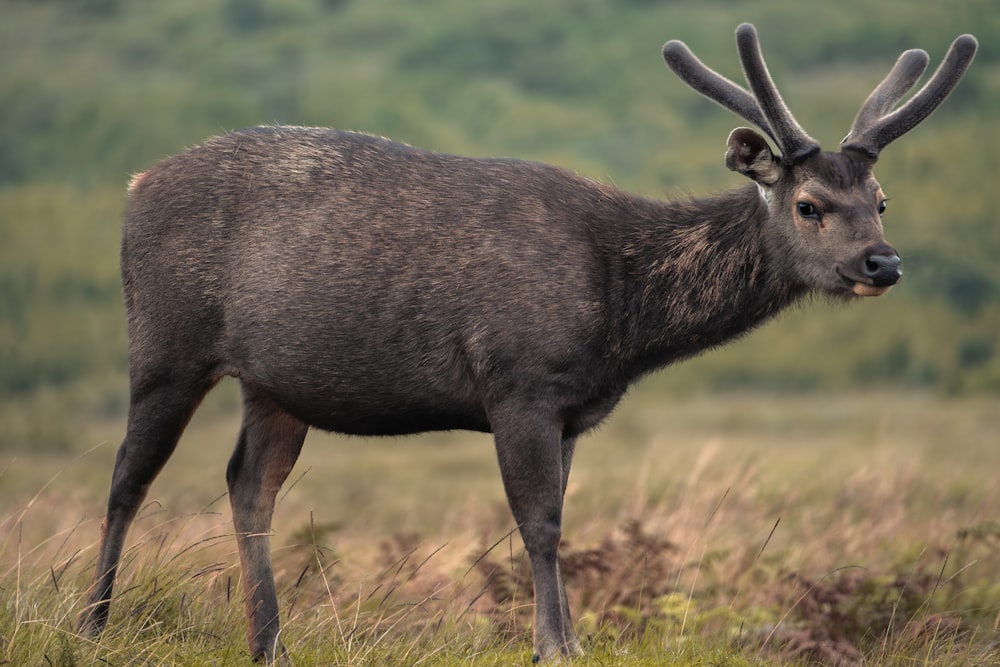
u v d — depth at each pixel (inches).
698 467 1514.5
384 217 896.3
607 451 3791.8
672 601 995.3
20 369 6953.7
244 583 901.8
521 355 866.8
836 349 7573.8
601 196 925.2
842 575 1069.8
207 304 911.7
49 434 4879.4
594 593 1048.8
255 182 915.4
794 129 888.3
